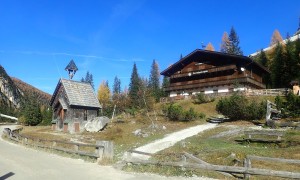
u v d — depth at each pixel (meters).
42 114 71.06
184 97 64.81
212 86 65.69
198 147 26.14
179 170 16.25
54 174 16.39
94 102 52.66
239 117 42.22
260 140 27.86
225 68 62.75
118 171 17.45
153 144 31.19
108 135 39.59
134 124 46.38
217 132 35.56
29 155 23.80
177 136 35.12
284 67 73.19
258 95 55.34
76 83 53.16
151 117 50.38
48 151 26.16
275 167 18.61
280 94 54.22
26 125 68.81
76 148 23.48
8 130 42.41
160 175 16.17
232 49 118.88
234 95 45.34
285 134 27.81
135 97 65.00
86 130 47.22
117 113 67.62
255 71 67.88
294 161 14.71
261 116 40.19
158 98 76.75
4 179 14.83
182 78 72.00
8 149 27.66
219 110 44.91
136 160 18.16
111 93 134.25
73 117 49.38
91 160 20.97
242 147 25.52
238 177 15.28
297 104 40.59
